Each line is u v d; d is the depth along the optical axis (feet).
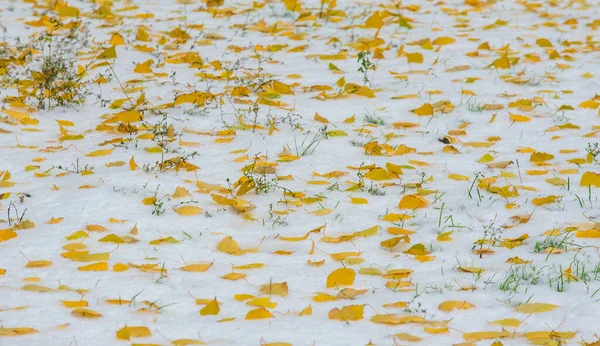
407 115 29.37
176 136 26.61
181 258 18.58
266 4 46.03
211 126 27.66
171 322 15.60
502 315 16.15
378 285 17.49
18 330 14.84
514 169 24.64
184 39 38.63
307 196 22.08
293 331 15.37
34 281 17.17
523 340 15.12
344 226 20.42
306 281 17.69
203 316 15.99
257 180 22.61
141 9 44.65
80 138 26.37
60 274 17.54
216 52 36.86
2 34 38.45
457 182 23.50
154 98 30.32
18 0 45.55
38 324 15.28
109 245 18.98
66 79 31.42
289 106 29.84
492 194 22.54
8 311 15.78
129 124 26.81
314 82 32.86
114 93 30.99
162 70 33.91
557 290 17.12
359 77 33.58
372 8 45.55
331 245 19.38
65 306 16.03
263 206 21.45
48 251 18.61
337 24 42.24
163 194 21.81
